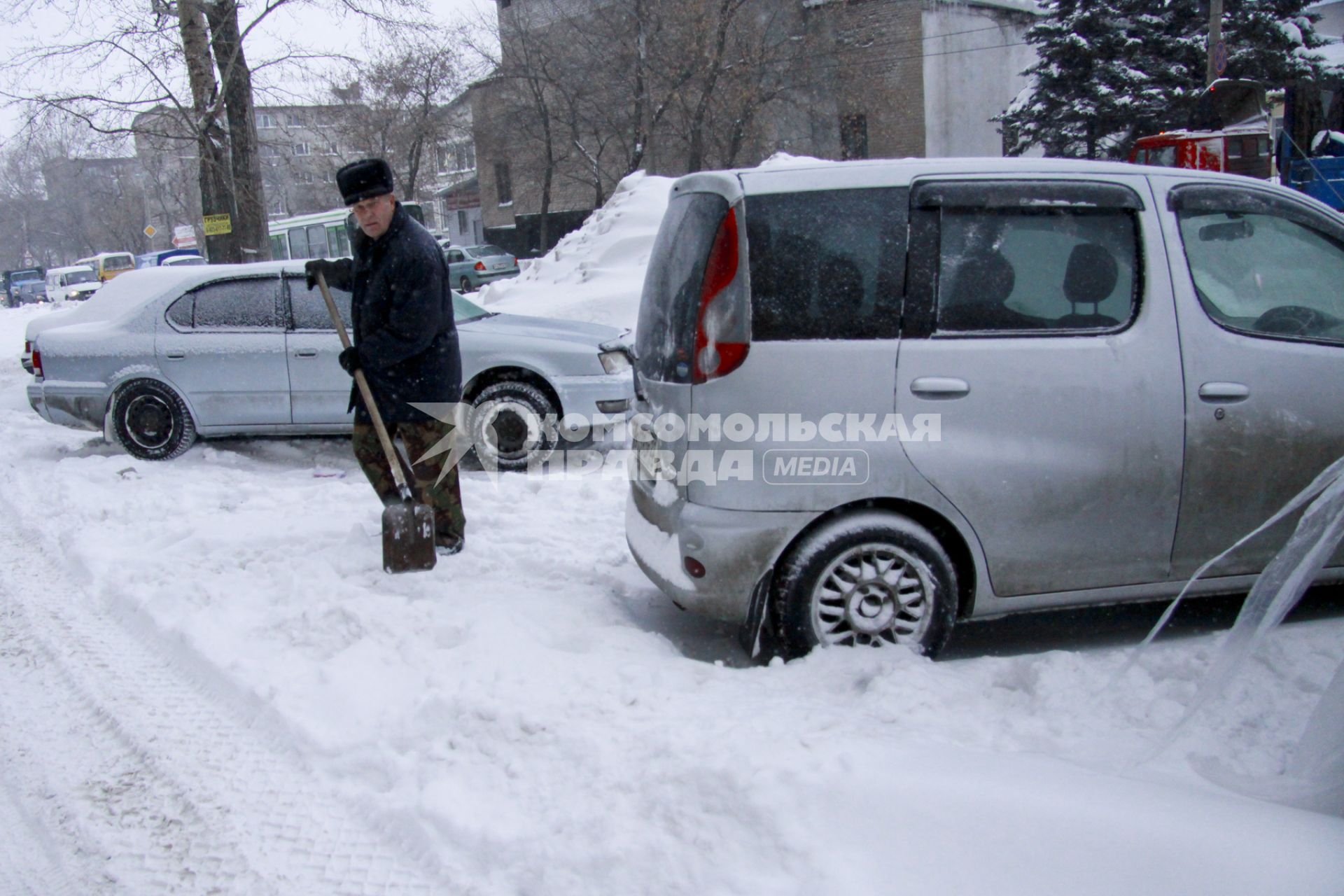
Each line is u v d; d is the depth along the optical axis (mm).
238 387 7516
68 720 3705
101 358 7512
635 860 2596
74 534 5828
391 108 38938
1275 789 2779
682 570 3797
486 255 35469
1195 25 30344
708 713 3238
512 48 37906
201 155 14688
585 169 40406
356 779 3225
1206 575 3938
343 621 4211
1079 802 2551
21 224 82875
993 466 3707
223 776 3289
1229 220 4004
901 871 2424
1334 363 3945
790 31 34625
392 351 4715
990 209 3746
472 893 2629
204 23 14391
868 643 3764
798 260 3662
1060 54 31000
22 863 2879
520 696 3424
